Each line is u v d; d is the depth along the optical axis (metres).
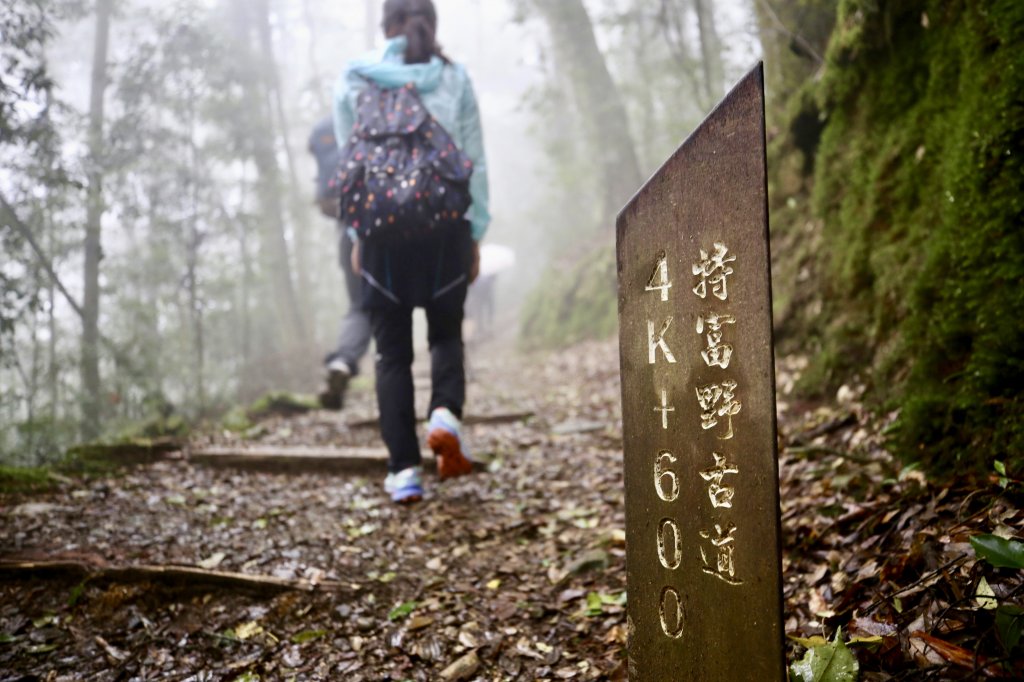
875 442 2.60
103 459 3.68
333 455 3.59
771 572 1.18
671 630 1.39
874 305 3.21
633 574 1.48
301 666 1.88
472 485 3.33
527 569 2.40
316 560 2.48
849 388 3.15
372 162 2.81
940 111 2.97
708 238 1.29
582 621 2.02
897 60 3.34
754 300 1.21
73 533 2.59
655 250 1.42
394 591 2.28
